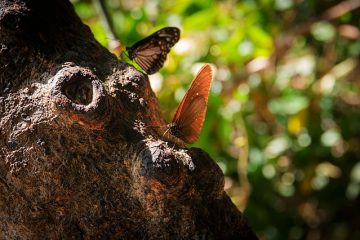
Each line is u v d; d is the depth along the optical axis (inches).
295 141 46.6
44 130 23.6
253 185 46.6
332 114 47.7
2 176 24.1
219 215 24.7
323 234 52.6
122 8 45.2
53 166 23.8
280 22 45.3
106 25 36.6
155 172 23.1
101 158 23.8
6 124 23.8
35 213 24.2
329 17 43.2
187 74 39.7
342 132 47.5
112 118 23.7
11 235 24.6
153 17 43.9
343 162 49.6
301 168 47.6
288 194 48.6
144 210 24.0
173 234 24.1
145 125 24.2
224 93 40.1
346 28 44.3
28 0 24.4
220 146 41.7
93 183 23.9
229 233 24.9
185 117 24.2
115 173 23.9
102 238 24.2
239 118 41.3
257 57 41.1
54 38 24.6
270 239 50.1
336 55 46.3
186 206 24.0
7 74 24.0
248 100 43.3
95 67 24.6
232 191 45.1
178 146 24.4
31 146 23.7
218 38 40.9
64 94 23.0
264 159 45.4
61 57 24.4
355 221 53.0
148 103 24.8
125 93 24.3
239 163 41.9
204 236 24.3
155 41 28.2
